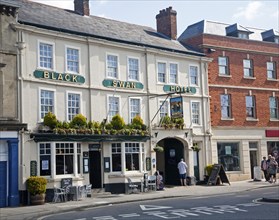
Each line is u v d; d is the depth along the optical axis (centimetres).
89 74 2453
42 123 2211
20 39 2162
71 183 2223
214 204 1753
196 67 3048
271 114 3441
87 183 2350
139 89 2692
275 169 2875
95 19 2794
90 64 2461
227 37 3244
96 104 2466
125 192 2450
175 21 3219
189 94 2955
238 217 1347
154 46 2800
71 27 2448
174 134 2817
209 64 3125
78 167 2325
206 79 3080
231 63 3247
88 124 2358
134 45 2683
